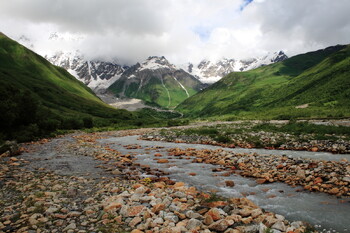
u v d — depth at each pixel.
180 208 10.87
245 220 9.21
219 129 55.75
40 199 11.81
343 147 28.84
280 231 8.37
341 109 109.88
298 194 13.36
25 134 43.53
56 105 149.50
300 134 39.88
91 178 16.84
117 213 10.26
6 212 10.23
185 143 40.94
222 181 16.50
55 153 28.86
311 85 178.25
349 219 10.01
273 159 21.72
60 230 8.63
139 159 25.58
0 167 19.48
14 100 48.50
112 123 115.31
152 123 127.62
